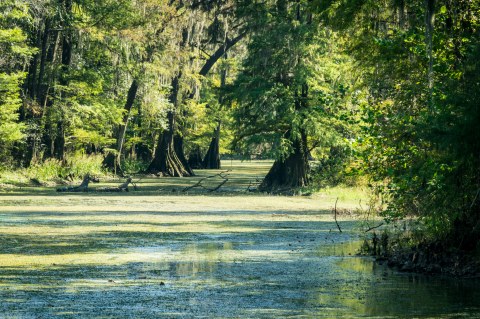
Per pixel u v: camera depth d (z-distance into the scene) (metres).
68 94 55.31
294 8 44.41
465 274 13.98
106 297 11.81
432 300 11.66
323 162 45.72
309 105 43.28
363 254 17.06
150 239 19.92
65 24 52.44
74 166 54.97
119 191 43.69
